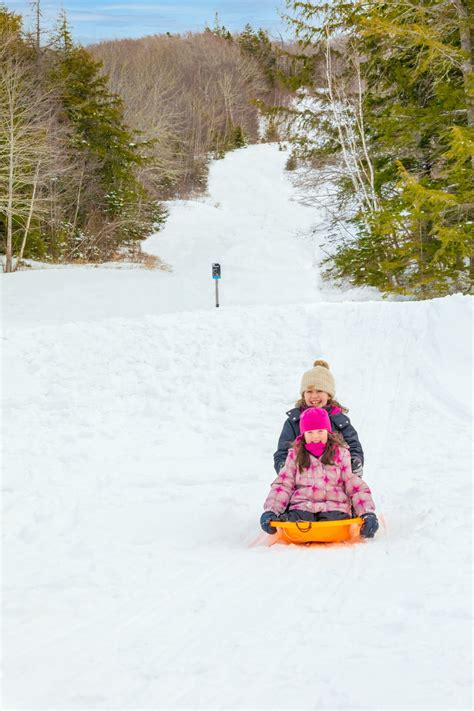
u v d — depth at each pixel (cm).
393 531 532
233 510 618
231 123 7638
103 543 520
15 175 3284
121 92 5444
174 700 261
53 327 1362
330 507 527
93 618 357
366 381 1088
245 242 4638
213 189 6044
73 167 3709
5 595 402
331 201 2717
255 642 312
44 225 3734
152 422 957
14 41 3909
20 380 1119
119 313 2617
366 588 384
